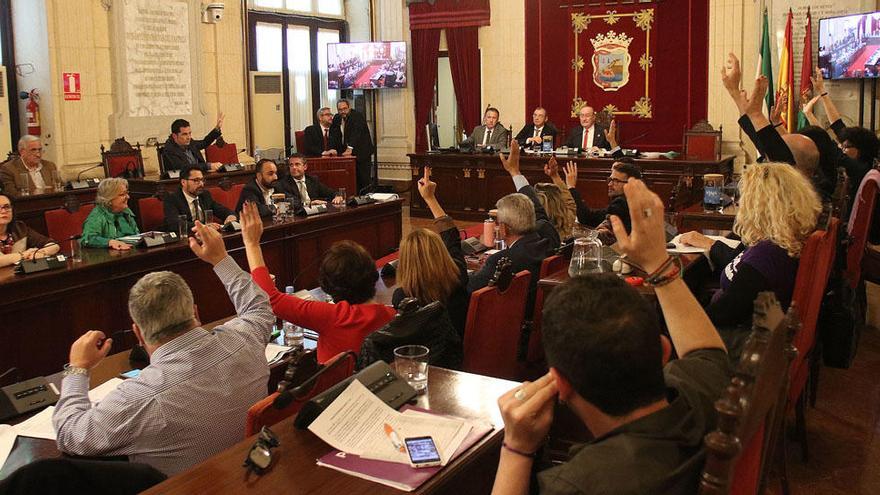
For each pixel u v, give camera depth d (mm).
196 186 6117
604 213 5398
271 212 6336
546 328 1282
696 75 9961
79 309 4637
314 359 2014
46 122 8133
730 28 9578
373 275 3039
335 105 12148
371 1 11945
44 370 4469
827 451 3541
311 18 11695
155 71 8977
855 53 8094
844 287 3457
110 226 5312
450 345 2678
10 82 8164
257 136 10977
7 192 7000
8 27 8102
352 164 9984
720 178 5430
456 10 11305
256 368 2387
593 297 1248
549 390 1284
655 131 10367
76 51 8234
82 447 2117
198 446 2219
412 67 11797
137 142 8828
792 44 8789
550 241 4184
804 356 2904
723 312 2932
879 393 4195
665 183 8719
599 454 1201
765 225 2906
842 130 5672
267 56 11109
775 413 1504
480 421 1860
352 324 2895
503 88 11234
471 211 10039
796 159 3734
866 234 4223
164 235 5199
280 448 1734
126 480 1746
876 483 3250
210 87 9812
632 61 10352
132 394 2172
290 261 6137
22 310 4336
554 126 10164
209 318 5441
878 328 5293
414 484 1594
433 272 3059
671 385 1321
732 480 1241
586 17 10539
